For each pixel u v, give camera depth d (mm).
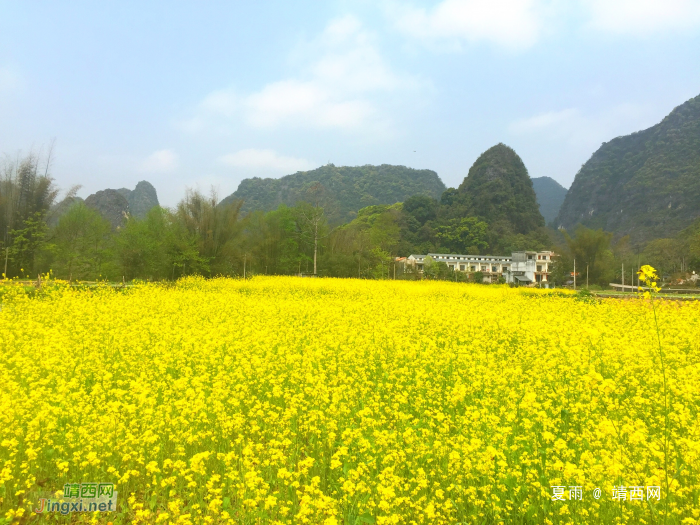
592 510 3939
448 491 4469
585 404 5891
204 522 4031
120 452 4891
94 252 35500
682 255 67500
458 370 7844
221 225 39844
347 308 15070
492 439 4926
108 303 14906
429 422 5816
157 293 18203
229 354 8742
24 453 4910
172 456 5055
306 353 8156
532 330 11070
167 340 9461
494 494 4195
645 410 6109
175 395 6566
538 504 4195
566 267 64750
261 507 4172
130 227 37438
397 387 6949
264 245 47125
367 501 4223
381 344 9344
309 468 4973
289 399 6301
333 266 48031
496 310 16016
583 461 4484
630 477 4121
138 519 3957
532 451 4930
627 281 63531
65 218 38156
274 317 13023
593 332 8016
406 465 4770
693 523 3721
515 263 86562
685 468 4461
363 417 5570
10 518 4035
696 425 4945
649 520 3914
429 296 22578
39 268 33406
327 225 50594
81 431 4898
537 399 6656
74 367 7629
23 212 33094
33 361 7691
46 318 12047
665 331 10961
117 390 6082
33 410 5652
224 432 5359
